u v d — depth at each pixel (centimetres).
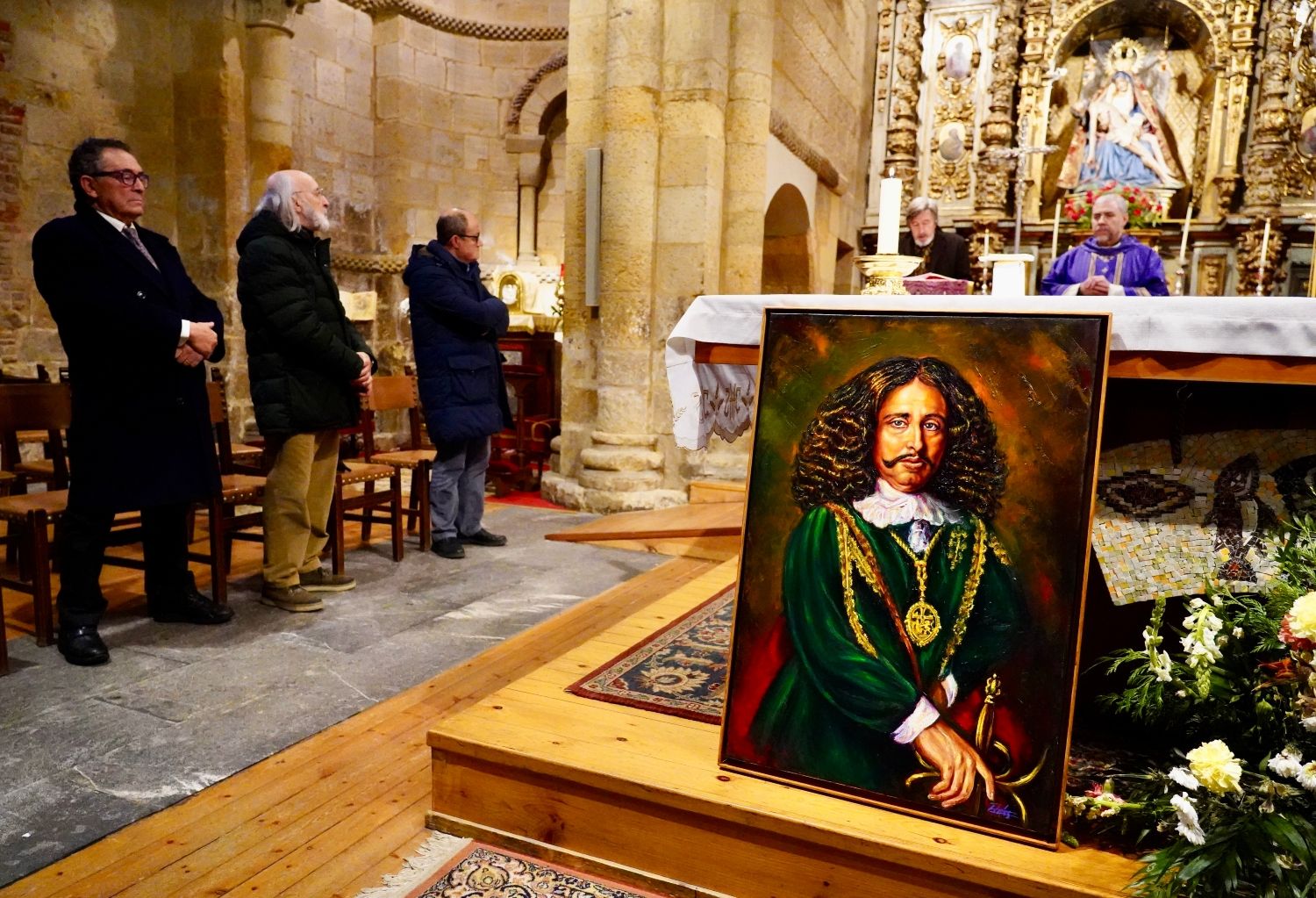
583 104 624
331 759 259
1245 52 872
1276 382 182
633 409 616
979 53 976
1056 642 189
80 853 209
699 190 601
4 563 457
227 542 444
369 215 898
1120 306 194
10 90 653
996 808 188
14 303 671
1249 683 187
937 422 206
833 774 203
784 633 214
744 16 622
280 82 757
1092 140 941
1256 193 867
